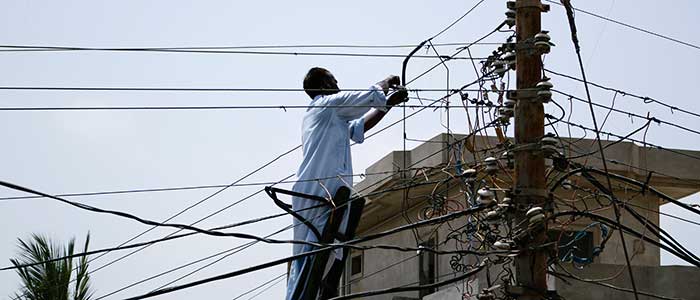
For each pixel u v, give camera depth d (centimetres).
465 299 2108
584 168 1573
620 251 2500
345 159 1541
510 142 1652
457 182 1988
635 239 2525
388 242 2784
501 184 1802
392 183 2578
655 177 2567
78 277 2531
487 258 1620
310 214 1528
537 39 1536
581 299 2044
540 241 1501
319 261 1511
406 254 2695
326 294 1520
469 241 1778
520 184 1522
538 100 1527
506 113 1569
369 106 1537
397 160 2584
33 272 2497
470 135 1698
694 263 1641
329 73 1591
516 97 1538
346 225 1527
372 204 2691
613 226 1753
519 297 1493
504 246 1504
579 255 2397
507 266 1870
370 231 2889
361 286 2894
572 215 1669
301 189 1527
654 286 2091
